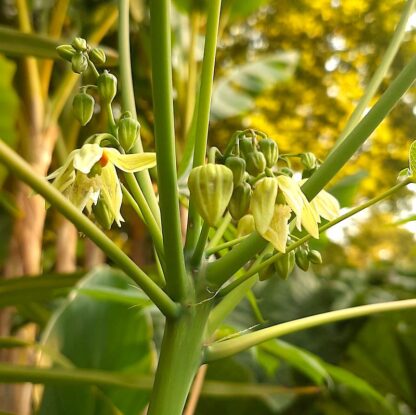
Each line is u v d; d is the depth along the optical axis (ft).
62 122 1.70
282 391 1.10
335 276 2.56
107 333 1.07
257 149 0.54
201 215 0.49
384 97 0.49
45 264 2.31
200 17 1.55
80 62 0.54
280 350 1.08
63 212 0.41
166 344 0.51
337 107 2.72
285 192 0.50
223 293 0.52
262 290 2.21
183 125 1.57
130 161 0.54
